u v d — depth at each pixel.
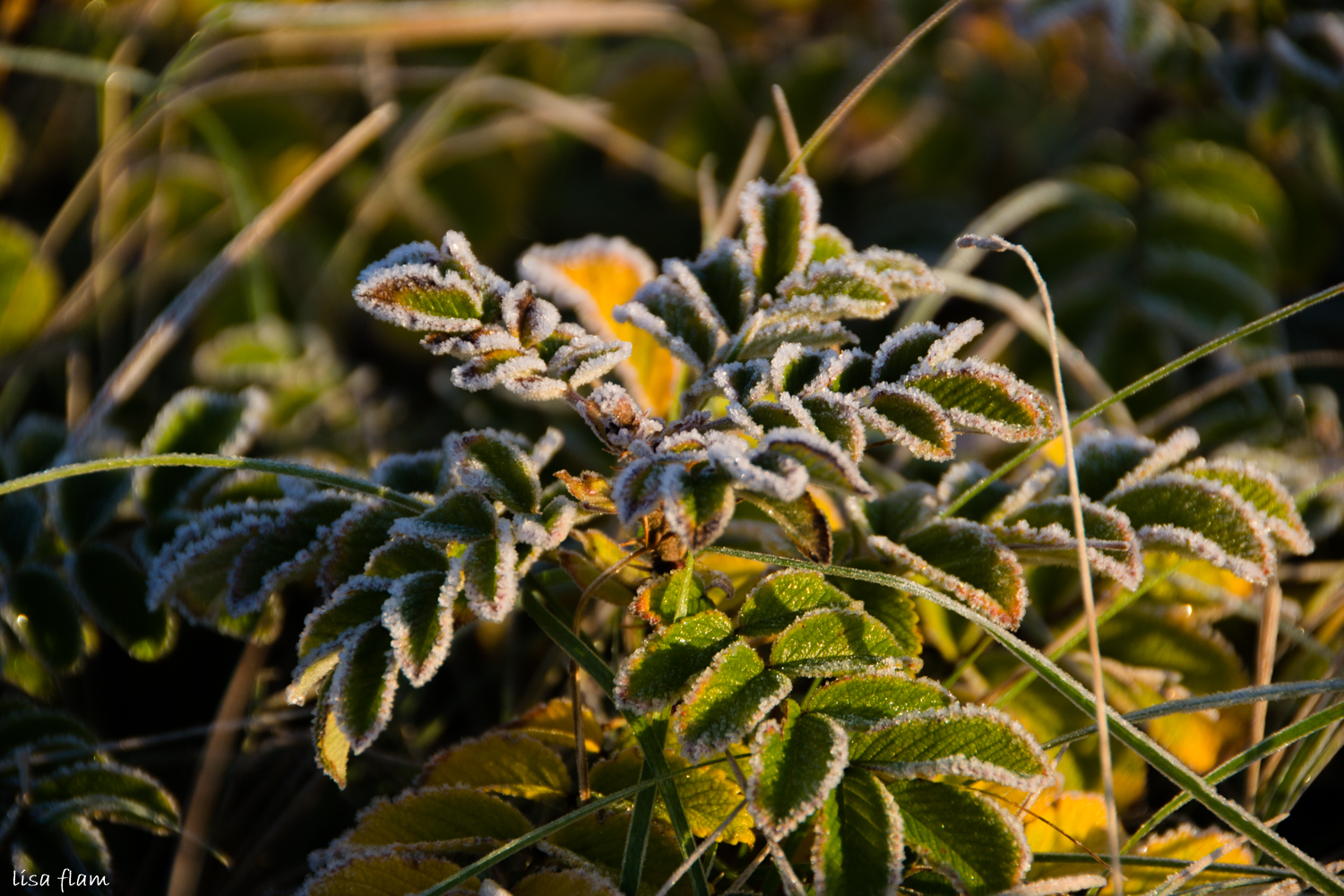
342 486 0.56
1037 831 0.57
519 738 0.58
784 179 0.61
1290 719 0.63
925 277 0.58
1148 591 0.63
